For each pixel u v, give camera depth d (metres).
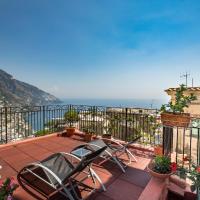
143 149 5.11
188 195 3.33
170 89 8.32
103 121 6.61
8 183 2.00
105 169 3.94
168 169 3.26
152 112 5.29
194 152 5.70
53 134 6.80
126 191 3.10
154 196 2.84
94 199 2.85
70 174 2.50
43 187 2.83
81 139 6.43
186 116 3.24
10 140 5.94
